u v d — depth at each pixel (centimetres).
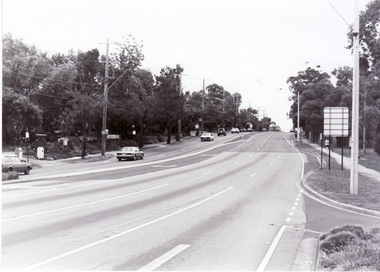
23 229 1051
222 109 12600
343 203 1588
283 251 882
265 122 18738
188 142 7394
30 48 5475
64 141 4825
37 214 1278
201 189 2061
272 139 8225
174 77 6588
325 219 1293
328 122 3006
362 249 757
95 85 6134
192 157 4669
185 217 1278
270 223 1209
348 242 830
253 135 9912
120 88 6184
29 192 1848
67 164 3906
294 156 4703
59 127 5644
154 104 5978
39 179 2459
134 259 791
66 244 898
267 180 2547
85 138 4441
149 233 1033
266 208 1502
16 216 1239
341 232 866
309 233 1077
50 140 5884
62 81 5697
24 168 2802
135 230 1066
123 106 5772
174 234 1026
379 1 3744
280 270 740
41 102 5644
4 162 2645
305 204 1627
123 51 6184
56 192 1856
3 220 1176
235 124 13350
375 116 3603
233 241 963
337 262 726
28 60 5125
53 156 4434
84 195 1764
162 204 1549
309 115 6581
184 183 2322
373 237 884
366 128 4269
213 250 874
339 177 2527
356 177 1838
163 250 865
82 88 5828
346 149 5591
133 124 6253
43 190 1925
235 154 5056
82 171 3047
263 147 6178
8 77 4997
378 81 3700
